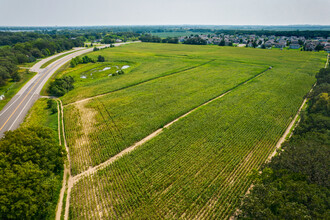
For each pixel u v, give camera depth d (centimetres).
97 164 3528
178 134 4359
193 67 10575
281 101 6047
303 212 1962
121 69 10594
